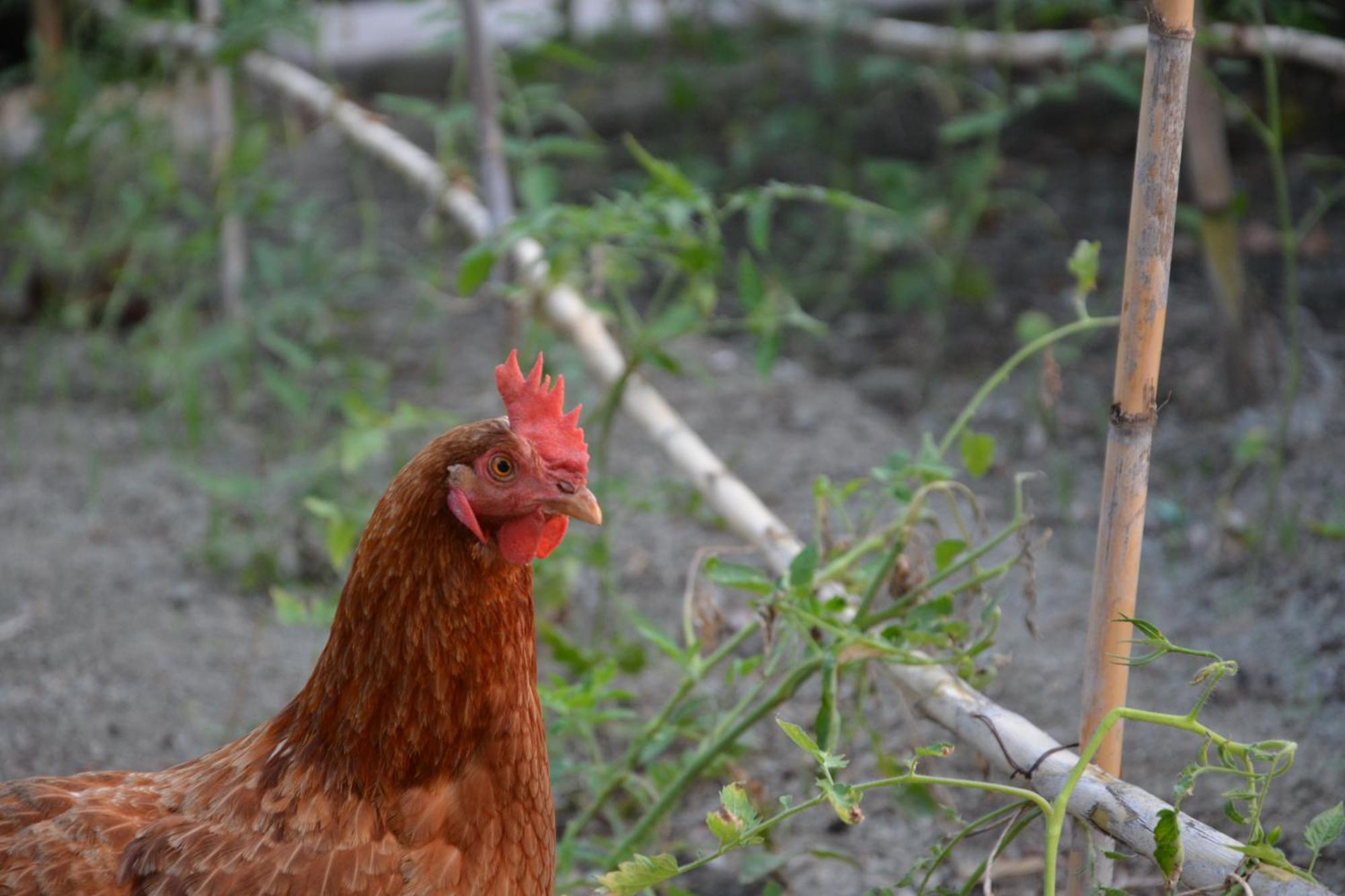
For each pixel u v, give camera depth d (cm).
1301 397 646
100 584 546
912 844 416
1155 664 486
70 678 486
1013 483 620
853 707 461
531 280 514
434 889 277
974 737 308
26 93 986
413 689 276
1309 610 507
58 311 765
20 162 825
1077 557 563
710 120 951
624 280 523
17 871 271
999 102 668
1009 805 311
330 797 280
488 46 566
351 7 1073
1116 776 293
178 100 879
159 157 704
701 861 276
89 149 794
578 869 417
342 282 788
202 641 516
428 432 643
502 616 280
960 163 806
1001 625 512
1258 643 495
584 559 488
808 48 852
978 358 730
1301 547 546
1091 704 290
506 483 268
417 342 747
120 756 448
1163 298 271
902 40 777
